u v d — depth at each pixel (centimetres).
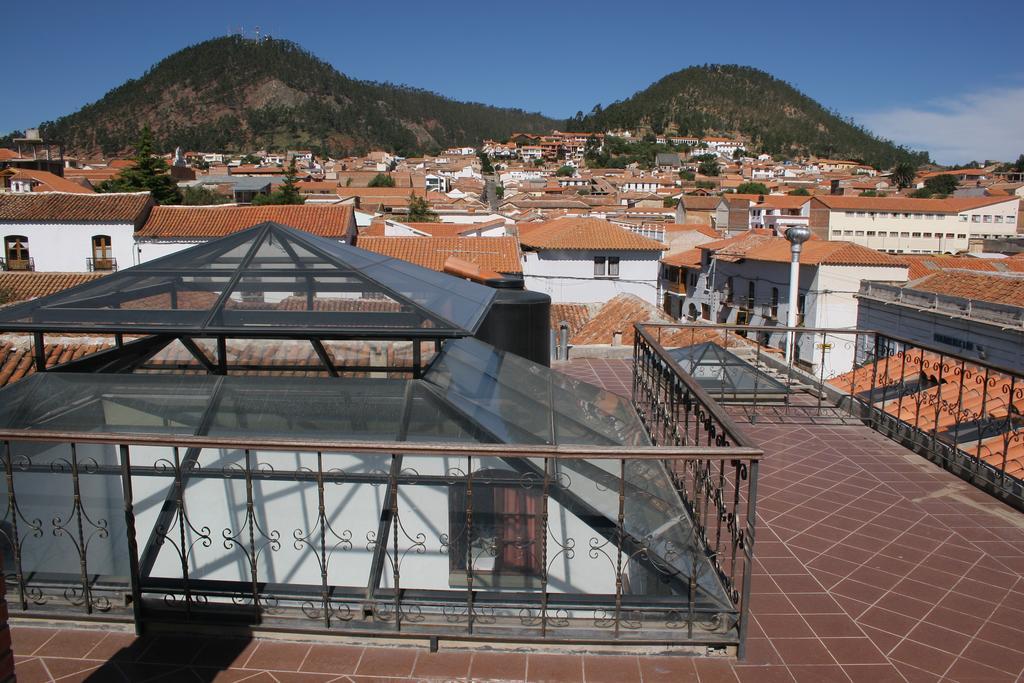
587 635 312
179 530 375
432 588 380
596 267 3491
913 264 3444
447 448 287
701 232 5419
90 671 298
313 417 382
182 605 327
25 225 3166
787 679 297
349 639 320
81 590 343
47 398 389
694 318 4612
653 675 298
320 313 394
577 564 370
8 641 228
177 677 295
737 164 19225
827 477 536
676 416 468
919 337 2539
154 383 396
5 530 367
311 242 468
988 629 334
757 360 980
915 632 331
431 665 304
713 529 443
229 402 388
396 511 312
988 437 684
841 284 3272
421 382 395
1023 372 482
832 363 3206
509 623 320
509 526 375
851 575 386
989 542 427
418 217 6431
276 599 333
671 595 337
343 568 387
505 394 425
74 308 397
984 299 2391
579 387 475
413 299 413
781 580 379
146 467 359
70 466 351
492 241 3212
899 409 638
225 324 382
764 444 616
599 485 378
